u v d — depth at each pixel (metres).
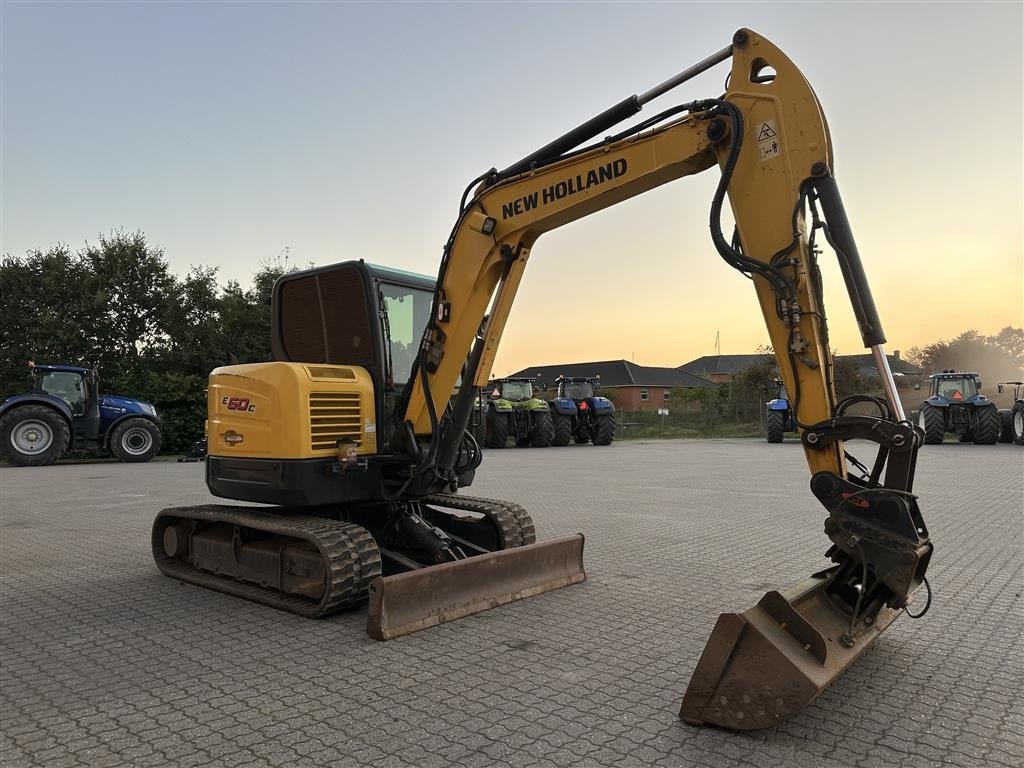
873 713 3.33
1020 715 3.30
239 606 5.24
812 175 3.72
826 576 3.78
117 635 4.59
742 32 3.92
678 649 4.23
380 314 5.58
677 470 15.30
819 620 3.51
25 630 4.70
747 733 3.13
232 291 30.47
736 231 3.93
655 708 3.40
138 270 29.52
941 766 2.83
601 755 2.94
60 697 3.59
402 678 3.80
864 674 3.80
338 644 4.36
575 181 4.59
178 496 11.45
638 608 5.08
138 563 6.70
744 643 3.12
